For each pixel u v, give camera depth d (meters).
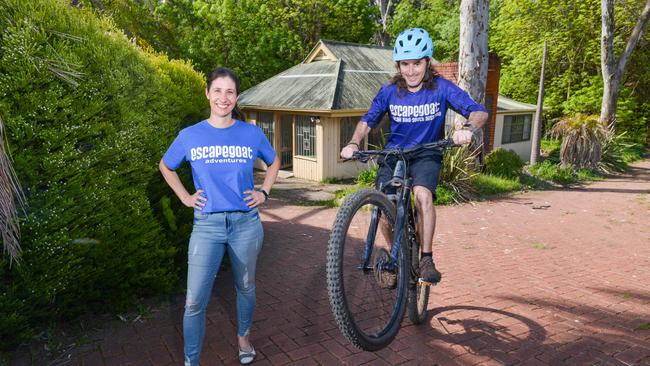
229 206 2.93
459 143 3.02
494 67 16.80
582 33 23.33
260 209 10.33
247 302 3.23
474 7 12.07
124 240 4.02
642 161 20.53
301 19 25.47
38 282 3.41
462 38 12.39
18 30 3.28
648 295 4.93
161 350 3.55
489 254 6.51
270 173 3.21
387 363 3.42
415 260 3.60
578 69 24.78
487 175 13.36
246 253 3.04
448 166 11.36
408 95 3.36
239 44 23.89
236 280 3.17
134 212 4.05
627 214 9.66
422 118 3.36
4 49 3.26
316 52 18.64
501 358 3.51
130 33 12.82
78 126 3.53
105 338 3.73
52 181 3.44
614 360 3.51
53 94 3.38
